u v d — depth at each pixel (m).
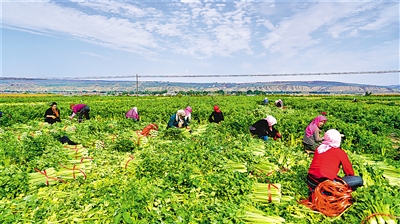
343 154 7.37
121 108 26.39
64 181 8.34
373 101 57.72
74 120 21.08
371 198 6.16
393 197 6.10
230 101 47.34
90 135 13.83
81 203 6.62
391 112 25.08
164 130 14.52
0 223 5.66
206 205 6.38
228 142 11.76
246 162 9.49
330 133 7.55
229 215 5.86
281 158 9.82
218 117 19.31
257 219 6.02
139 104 34.56
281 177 8.12
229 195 6.80
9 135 13.24
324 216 6.43
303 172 8.56
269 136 14.31
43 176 8.41
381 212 5.86
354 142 13.73
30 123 18.36
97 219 5.93
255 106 33.84
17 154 9.56
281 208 6.57
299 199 7.30
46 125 17.45
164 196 6.52
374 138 12.88
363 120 19.30
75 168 9.21
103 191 7.11
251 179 7.96
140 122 18.56
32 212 6.26
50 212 6.23
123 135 13.12
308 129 12.33
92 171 9.12
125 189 6.98
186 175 7.63
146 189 6.86
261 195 7.11
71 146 11.73
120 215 5.61
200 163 8.88
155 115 22.62
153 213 5.84
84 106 20.55
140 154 10.53
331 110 31.84
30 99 60.81
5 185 7.30
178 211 5.93
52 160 9.34
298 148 12.59
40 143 10.91
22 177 7.83
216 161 9.03
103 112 25.67
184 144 11.19
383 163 9.59
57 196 7.23
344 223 6.04
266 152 10.48
